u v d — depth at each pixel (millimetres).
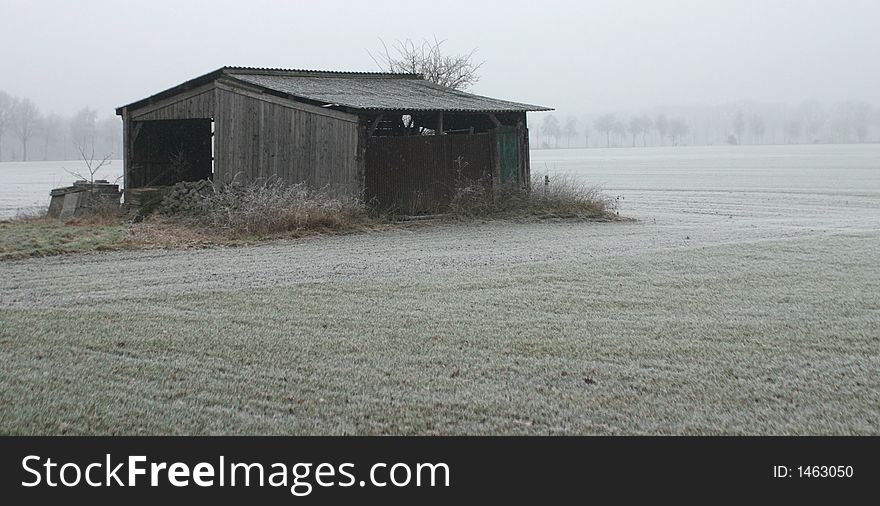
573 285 11258
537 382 6641
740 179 49688
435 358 7344
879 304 9906
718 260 13828
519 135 23844
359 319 8984
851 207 28062
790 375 6855
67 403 6125
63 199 21141
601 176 57156
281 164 20594
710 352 7578
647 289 10945
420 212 21531
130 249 15211
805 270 12695
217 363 7188
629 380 6695
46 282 11406
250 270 12617
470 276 12031
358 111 19828
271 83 21625
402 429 5680
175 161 23906
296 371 6953
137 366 7090
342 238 17438
